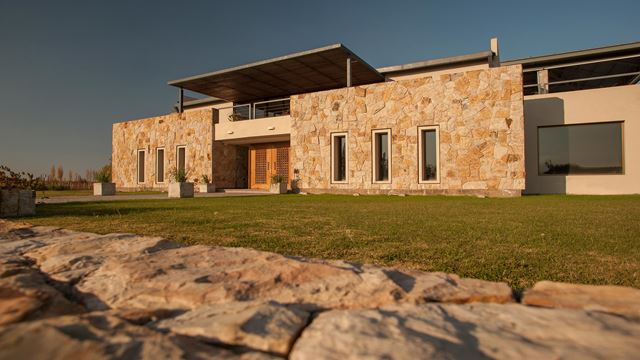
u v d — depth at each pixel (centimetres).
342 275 152
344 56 1392
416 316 109
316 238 342
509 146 1111
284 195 1301
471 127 1162
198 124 1798
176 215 570
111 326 99
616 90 1147
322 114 1420
